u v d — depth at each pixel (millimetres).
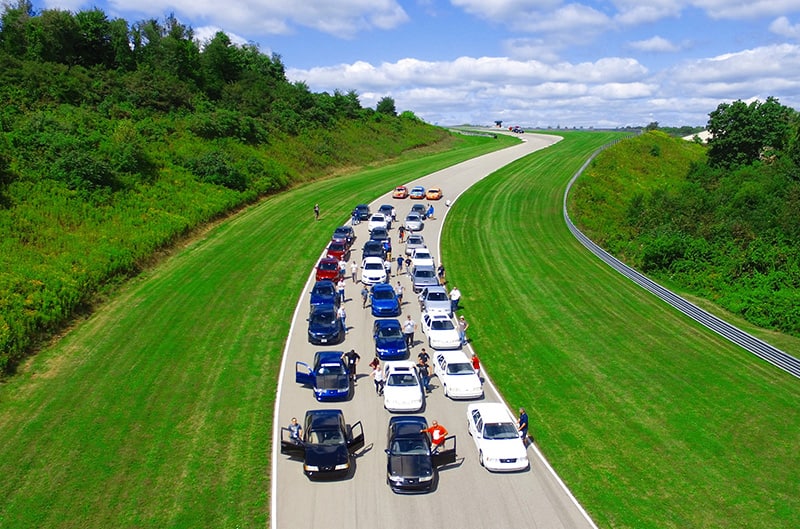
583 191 64688
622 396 23391
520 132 149375
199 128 62062
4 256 31797
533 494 17281
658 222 53469
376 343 26641
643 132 113750
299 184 65938
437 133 115500
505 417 19641
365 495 17062
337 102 98312
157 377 24141
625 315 31812
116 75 64812
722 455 19438
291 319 30703
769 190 60094
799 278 36156
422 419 19375
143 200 45250
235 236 45562
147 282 35344
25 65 56406
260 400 22547
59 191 40656
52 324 28062
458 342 27594
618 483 17969
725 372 25109
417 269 36719
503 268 40312
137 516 16094
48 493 17016
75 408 21656
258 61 99875
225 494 17031
